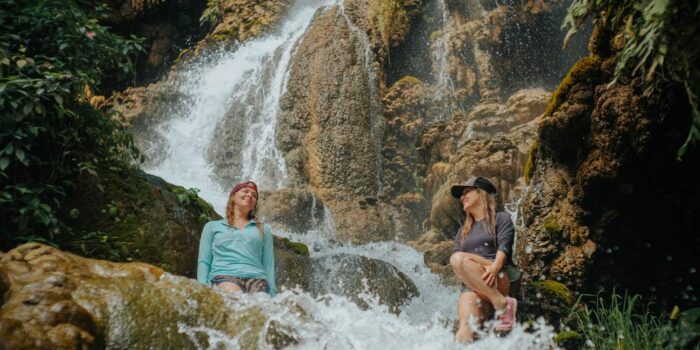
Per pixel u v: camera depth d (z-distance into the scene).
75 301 3.41
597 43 6.20
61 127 6.05
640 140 5.73
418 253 9.71
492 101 14.09
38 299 3.29
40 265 3.54
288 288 6.62
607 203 6.13
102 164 6.29
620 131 5.86
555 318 5.71
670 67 4.90
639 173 5.91
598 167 6.02
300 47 14.77
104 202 6.01
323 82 14.04
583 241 6.25
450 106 14.52
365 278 6.93
